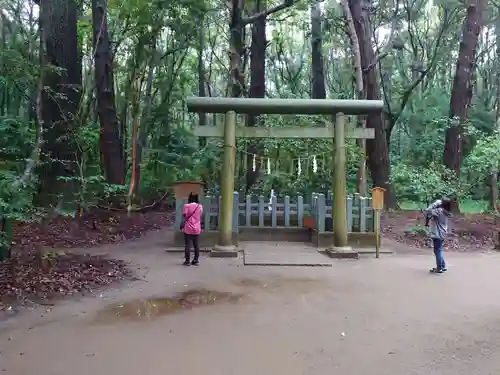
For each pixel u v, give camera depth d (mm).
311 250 10383
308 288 6945
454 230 12773
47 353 4234
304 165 13430
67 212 9547
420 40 25812
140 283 7176
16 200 7527
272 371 3893
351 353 4324
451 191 12805
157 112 19500
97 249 10312
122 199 15695
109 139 15492
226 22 22906
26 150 13344
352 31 15000
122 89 21391
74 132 13391
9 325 5020
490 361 4152
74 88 13312
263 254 9703
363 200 10938
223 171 10008
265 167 14164
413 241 11930
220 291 6715
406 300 6285
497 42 24328
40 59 11406
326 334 4855
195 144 23234
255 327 5062
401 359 4188
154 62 17719
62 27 14203
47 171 13406
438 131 23531
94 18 15430
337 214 9977
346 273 8125
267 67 31312
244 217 11906
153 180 19875
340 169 10047
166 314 5539
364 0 16234
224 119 10219
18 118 14656
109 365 3973
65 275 7125
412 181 13320
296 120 13867
